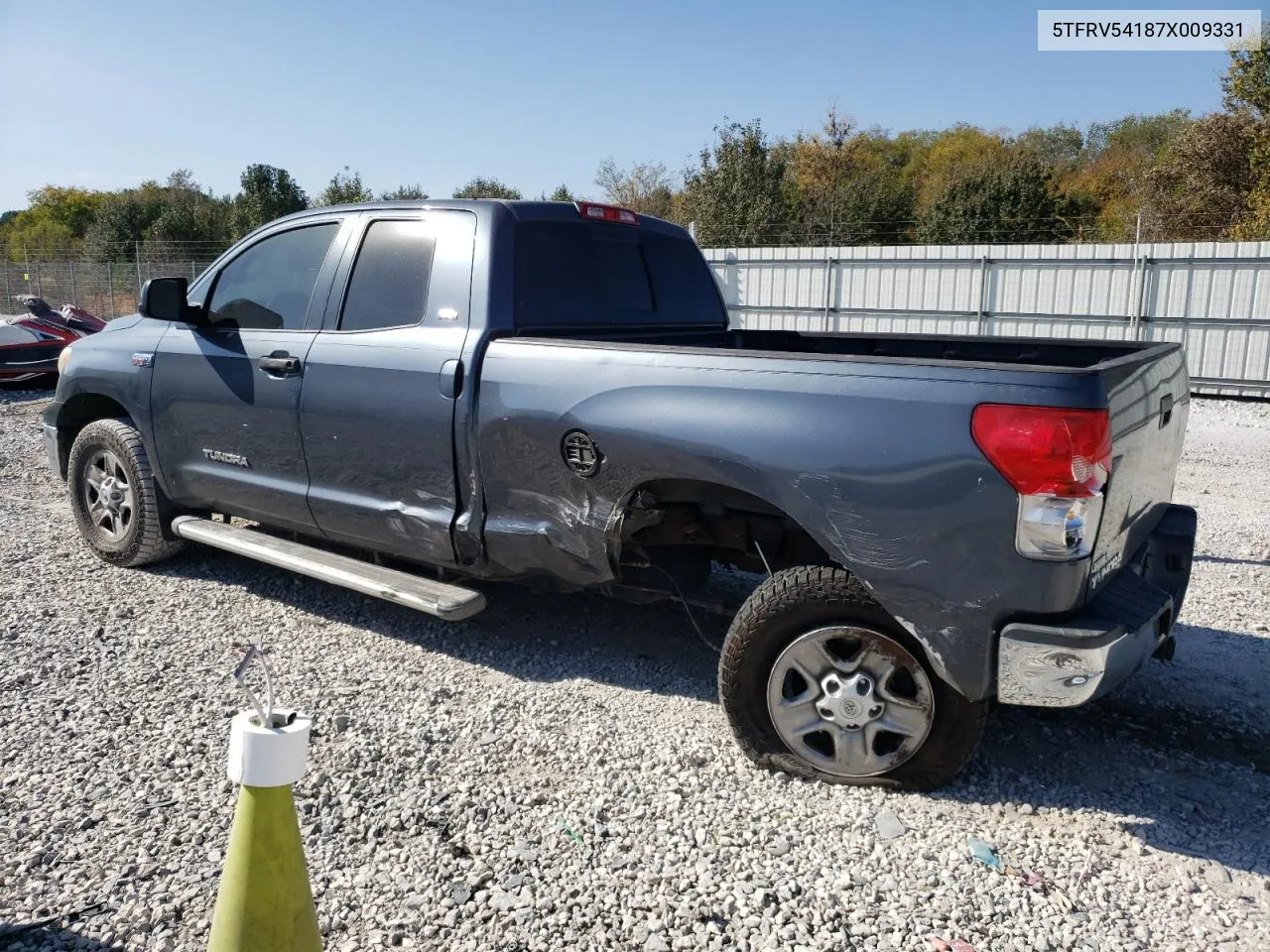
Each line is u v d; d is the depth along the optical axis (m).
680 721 3.74
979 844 2.94
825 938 2.53
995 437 2.79
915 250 17.77
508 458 3.77
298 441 4.48
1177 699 4.03
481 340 3.88
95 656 4.30
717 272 19.92
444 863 2.83
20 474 8.46
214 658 4.29
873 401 2.99
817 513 3.06
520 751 3.50
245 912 1.95
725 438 3.20
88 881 2.75
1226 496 8.04
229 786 3.25
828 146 42.09
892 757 3.19
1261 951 2.50
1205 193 29.95
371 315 4.30
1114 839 3.01
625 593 4.00
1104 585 3.07
